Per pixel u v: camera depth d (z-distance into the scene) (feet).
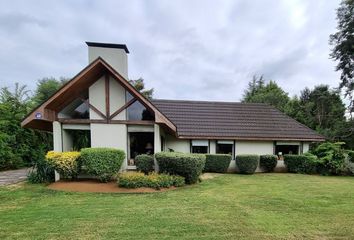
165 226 19.01
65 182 36.14
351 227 19.33
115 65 43.68
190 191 32.40
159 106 63.41
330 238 17.21
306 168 54.34
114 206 24.75
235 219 20.88
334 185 38.50
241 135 56.90
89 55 43.60
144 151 44.88
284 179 44.62
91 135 41.04
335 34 100.17
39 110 36.40
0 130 55.72
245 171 52.24
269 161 55.16
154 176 35.04
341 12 97.55
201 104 67.15
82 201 26.86
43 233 17.54
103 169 35.91
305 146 60.03
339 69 103.45
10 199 27.73
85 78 38.91
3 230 18.12
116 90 41.86
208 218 21.07
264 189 34.22
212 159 52.34
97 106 41.63
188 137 54.19
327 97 114.52
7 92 66.33
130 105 42.32
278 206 25.27
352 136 96.02
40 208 23.97
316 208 24.67
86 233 17.54
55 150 40.24
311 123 112.47
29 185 35.42
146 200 27.35
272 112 67.92
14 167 57.72
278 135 58.34
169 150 53.78
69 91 39.06
